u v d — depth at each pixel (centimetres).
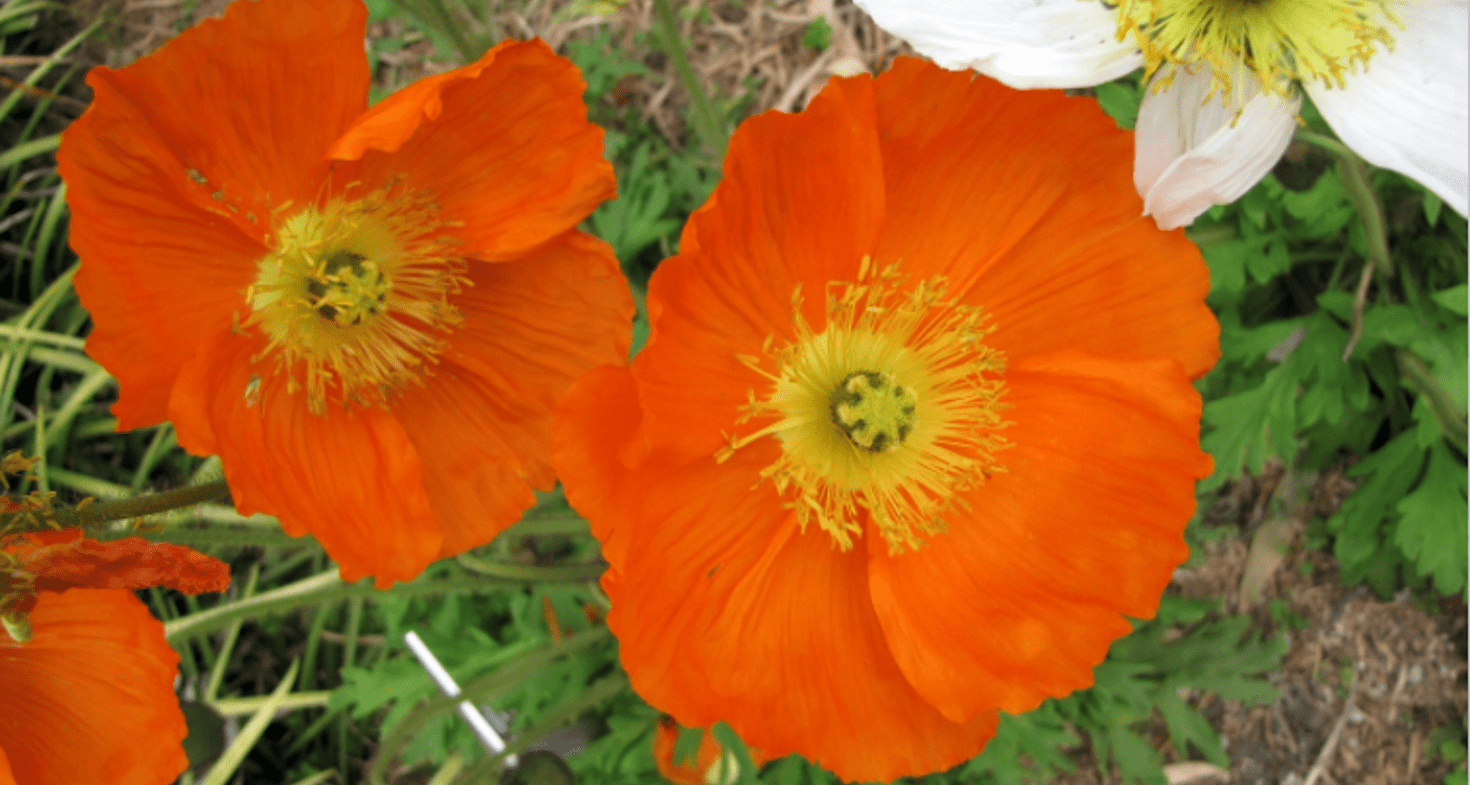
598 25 36
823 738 20
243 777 34
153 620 20
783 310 20
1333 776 32
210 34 17
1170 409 20
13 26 36
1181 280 20
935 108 19
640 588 19
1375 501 30
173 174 18
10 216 36
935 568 21
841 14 35
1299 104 20
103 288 17
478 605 32
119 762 20
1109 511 20
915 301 21
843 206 19
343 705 30
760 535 20
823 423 21
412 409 20
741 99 35
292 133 19
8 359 33
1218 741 31
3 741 20
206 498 19
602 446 18
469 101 19
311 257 19
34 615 20
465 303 20
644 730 29
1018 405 21
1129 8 19
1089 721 30
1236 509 33
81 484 33
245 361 19
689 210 33
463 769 30
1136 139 20
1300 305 31
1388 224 29
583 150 19
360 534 19
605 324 20
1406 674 32
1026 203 20
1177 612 31
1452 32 19
